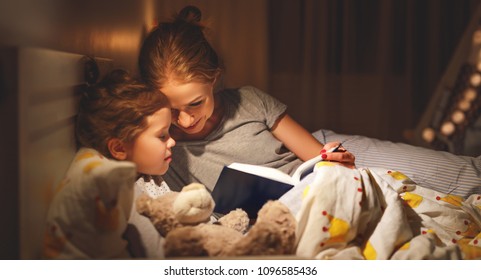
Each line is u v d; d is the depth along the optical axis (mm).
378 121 2900
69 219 903
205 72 1381
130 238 1005
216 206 1231
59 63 1047
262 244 963
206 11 2584
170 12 2139
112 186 917
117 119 1164
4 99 852
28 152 867
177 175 1420
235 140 1494
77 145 1186
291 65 2846
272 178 1204
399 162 1538
